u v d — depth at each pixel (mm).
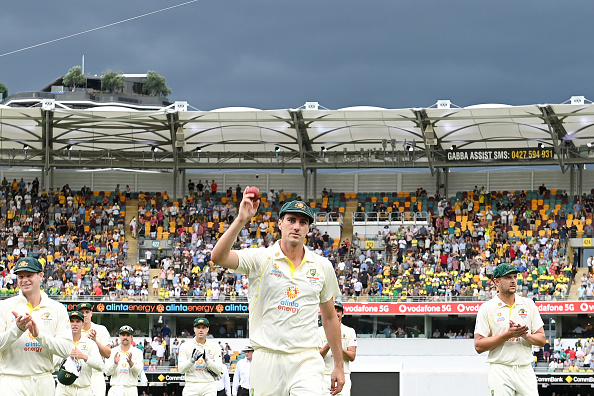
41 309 11641
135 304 43844
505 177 53969
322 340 15758
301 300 9281
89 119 48562
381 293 44406
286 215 9328
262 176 56188
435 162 52125
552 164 50656
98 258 48969
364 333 45156
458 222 50750
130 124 50188
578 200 51250
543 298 42500
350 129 50656
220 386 25844
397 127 50000
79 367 15477
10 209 51750
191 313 43812
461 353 43812
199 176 56312
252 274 9336
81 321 16250
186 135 51469
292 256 9375
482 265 46719
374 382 26297
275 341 9234
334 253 49062
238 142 52375
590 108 45531
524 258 46844
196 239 50250
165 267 48469
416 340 44281
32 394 11570
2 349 11125
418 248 48812
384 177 55031
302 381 9172
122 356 18953
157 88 116438
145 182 55750
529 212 50344
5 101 108625
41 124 50438
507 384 12750
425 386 28547
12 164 52844
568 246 48469
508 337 12547
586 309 41969
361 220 51719
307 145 52469
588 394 41375
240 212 8938
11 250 49344
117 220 52219
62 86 114125
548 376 38875
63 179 55250
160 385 40500
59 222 51781
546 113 46281
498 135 50344
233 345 45094
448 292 43625
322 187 55312
